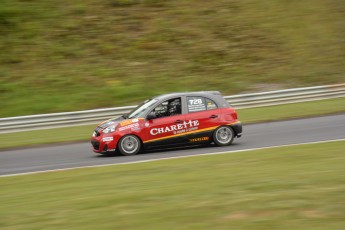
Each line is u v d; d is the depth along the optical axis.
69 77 46.38
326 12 60.59
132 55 51.03
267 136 27.25
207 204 11.66
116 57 50.53
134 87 45.22
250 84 47.22
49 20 53.84
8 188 16.05
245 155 20.19
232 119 24.80
